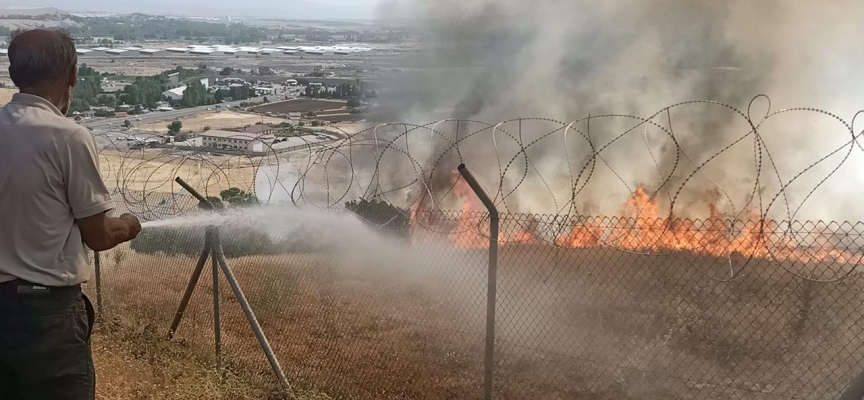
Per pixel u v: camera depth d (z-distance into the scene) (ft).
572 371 18.78
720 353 18.90
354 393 17.85
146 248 33.37
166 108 308.60
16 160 9.69
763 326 19.72
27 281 9.90
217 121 234.99
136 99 331.57
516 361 19.69
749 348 18.95
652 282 22.70
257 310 24.57
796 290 19.71
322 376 18.79
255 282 26.86
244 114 259.60
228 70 498.28
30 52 10.05
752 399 16.71
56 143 9.85
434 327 22.22
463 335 21.56
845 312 19.27
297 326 23.02
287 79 443.32
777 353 18.71
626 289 22.75
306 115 220.84
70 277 10.30
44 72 10.16
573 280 23.59
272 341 21.80
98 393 17.20
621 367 18.24
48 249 9.99
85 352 10.86
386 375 19.01
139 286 27.99
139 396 17.08
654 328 20.47
